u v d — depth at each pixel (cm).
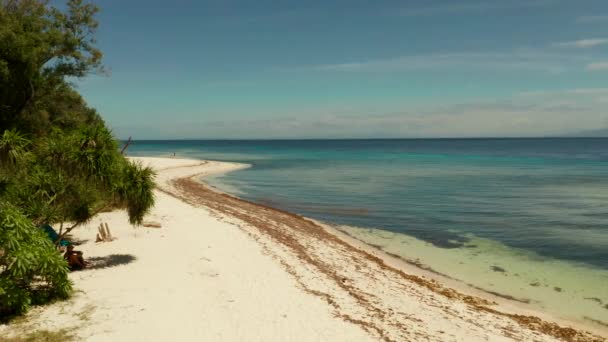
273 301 1423
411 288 1764
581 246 2578
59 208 1576
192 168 7812
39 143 1633
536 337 1331
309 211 3759
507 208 3903
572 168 8538
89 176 1570
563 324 1486
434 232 2958
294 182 6084
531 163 10156
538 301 1714
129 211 1714
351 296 1570
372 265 2102
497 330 1360
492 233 2925
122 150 1839
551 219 3406
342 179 6506
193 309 1300
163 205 3197
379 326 1298
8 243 1159
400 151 18062
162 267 1698
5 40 2216
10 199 1405
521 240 2733
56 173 1549
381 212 3719
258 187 5484
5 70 2200
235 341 1116
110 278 1534
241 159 11894
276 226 2870
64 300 1299
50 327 1111
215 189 5159
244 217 3095
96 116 3509
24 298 1184
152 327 1149
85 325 1134
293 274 1764
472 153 15888
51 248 1299
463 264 2219
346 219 3406
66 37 2609
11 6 2453
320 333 1201
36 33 2425
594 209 3838
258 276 1683
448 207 3966
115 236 2189
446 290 1786
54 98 2920
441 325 1359
